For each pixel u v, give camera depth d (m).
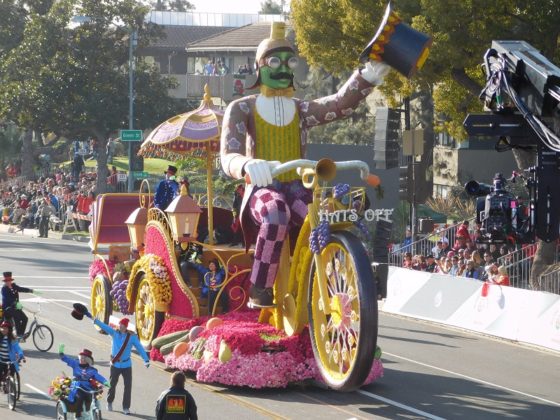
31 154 72.00
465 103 32.28
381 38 17.42
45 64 58.53
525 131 16.08
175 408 13.34
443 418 16.05
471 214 41.97
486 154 53.41
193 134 20.81
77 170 64.50
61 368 19.70
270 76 18.53
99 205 24.17
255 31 79.69
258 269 17.84
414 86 32.12
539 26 28.14
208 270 19.81
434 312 26.70
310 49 33.94
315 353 17.39
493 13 28.44
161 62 84.38
